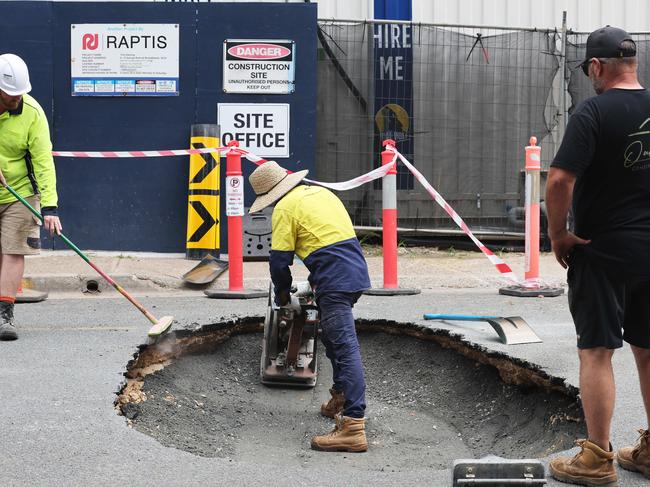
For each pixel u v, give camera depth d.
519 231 12.63
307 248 5.95
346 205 12.45
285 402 7.18
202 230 11.53
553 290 10.03
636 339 4.48
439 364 7.67
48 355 6.89
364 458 5.84
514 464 3.97
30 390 5.92
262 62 11.88
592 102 4.23
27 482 4.36
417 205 12.51
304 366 7.32
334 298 5.88
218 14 11.81
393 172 10.09
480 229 12.66
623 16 13.75
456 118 12.56
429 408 7.15
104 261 11.41
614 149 4.20
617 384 6.16
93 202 11.91
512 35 12.59
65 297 10.00
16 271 7.48
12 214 7.42
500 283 10.76
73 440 4.98
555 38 12.62
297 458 5.79
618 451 4.68
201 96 11.90
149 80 11.85
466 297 9.92
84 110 11.87
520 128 12.66
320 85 12.33
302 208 5.94
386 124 12.43
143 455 4.78
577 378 6.13
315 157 12.15
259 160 10.00
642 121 4.20
